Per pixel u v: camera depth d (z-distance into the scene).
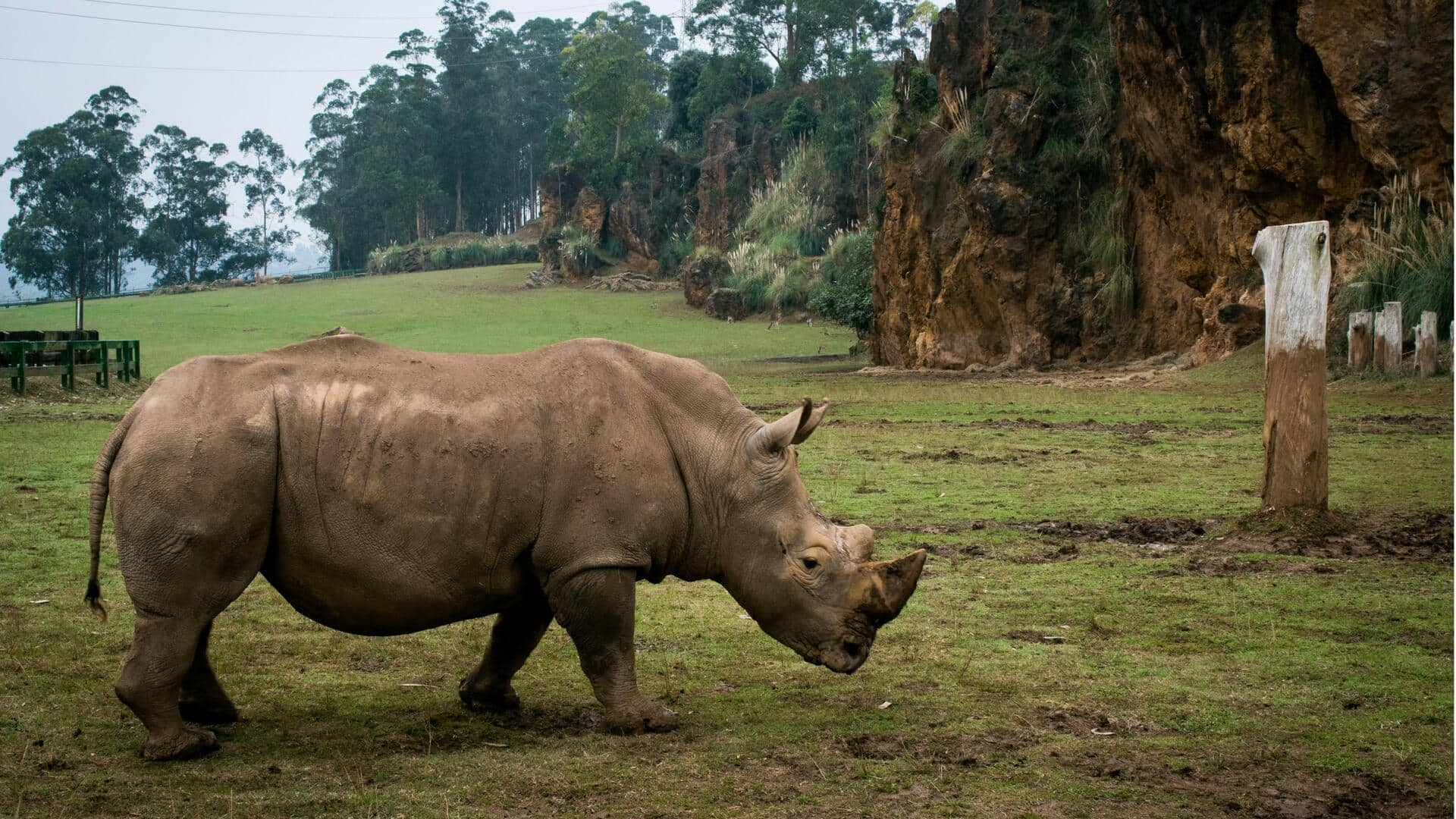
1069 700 5.59
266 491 4.87
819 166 74.19
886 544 9.41
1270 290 9.62
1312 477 9.41
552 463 5.11
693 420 5.41
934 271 37.38
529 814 4.20
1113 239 32.62
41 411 21.16
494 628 5.59
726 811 4.23
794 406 22.06
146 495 4.73
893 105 44.75
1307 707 5.45
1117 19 29.34
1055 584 8.00
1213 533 9.62
